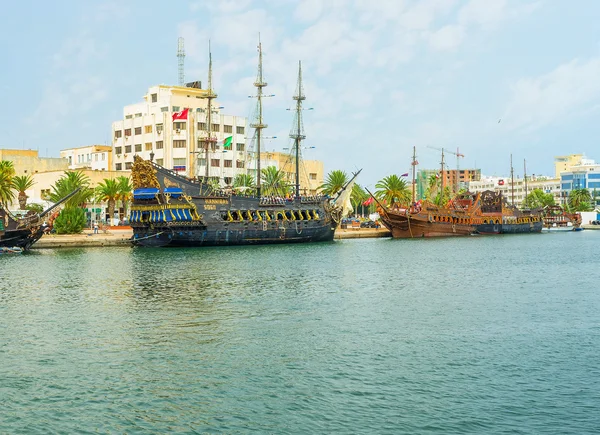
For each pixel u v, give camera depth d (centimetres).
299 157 15938
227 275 7731
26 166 19212
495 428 2964
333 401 3262
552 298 6172
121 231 14962
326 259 10000
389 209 16800
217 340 4403
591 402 3247
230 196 12669
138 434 2916
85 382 3544
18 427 2981
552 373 3678
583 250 12550
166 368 3772
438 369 3750
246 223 12838
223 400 3281
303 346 4244
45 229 12306
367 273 8131
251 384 3500
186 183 12175
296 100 15775
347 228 18800
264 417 3077
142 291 6431
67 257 10138
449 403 3238
